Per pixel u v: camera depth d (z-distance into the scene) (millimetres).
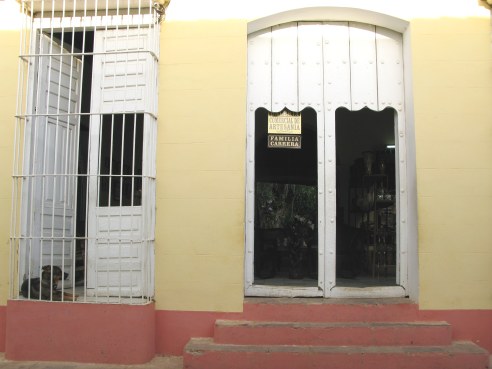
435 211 4555
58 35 5230
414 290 4645
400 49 5000
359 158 5223
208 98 4699
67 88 5348
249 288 4820
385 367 4074
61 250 5094
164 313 4566
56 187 5055
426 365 4070
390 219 5215
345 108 4980
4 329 4676
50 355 4402
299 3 4734
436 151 4594
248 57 5027
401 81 4965
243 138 4641
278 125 5027
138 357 4340
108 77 4949
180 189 4637
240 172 4613
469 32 4688
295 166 5145
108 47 4965
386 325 4359
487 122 4617
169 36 4785
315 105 4984
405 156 4902
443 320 4500
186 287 4570
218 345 4281
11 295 4613
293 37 5047
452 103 4637
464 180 4574
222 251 4570
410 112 4746
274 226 5312
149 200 4574
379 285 4914
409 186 4789
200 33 4766
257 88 5004
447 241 4539
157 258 4605
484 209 4555
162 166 4664
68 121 4805
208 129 4668
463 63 4668
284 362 4109
